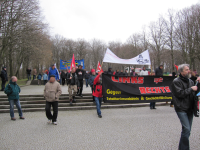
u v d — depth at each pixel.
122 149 3.49
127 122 5.46
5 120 5.84
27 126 5.13
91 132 4.54
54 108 5.30
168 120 5.68
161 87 7.17
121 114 6.57
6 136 4.28
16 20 15.40
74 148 3.54
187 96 3.18
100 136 4.23
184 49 24.59
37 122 5.57
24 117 6.25
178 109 3.20
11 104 5.84
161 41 31.03
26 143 3.83
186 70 3.20
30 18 16.48
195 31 23.02
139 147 3.58
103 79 6.82
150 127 4.94
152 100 7.06
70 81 7.71
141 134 4.36
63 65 16.62
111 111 7.11
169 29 27.77
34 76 22.14
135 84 7.01
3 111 7.04
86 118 6.01
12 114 5.87
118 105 7.88
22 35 15.83
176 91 3.16
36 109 7.24
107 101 6.78
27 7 16.30
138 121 5.58
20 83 19.78
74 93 7.83
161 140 3.96
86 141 3.92
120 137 4.16
